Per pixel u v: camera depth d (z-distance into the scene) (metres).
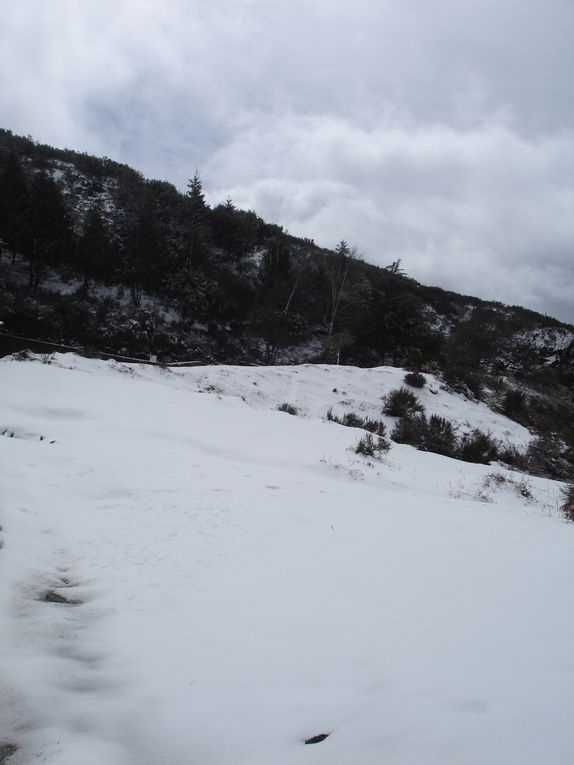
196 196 37.94
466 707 1.67
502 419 21.81
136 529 4.29
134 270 29.58
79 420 9.09
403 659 2.10
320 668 2.09
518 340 41.75
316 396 18.92
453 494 8.79
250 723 1.75
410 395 19.19
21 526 4.00
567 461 17.06
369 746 1.52
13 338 20.83
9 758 1.62
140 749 1.66
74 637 2.50
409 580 3.16
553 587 2.96
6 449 6.32
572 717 1.55
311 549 3.91
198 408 11.82
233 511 4.98
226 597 2.94
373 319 32.84
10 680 2.03
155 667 2.19
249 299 34.12
